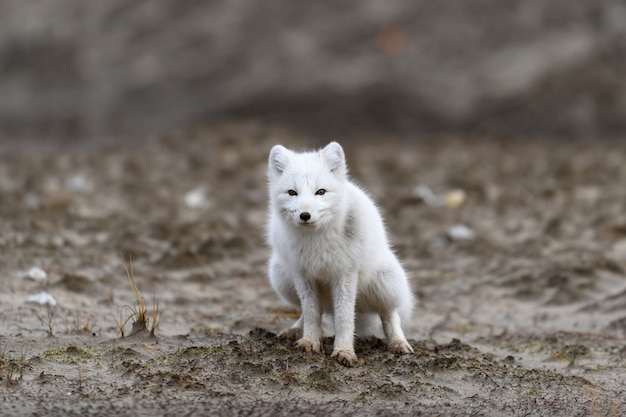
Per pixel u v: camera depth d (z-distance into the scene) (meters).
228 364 7.30
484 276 12.51
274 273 8.50
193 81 36.16
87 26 42.75
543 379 7.63
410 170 21.84
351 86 33.34
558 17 36.16
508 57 34.03
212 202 17.64
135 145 27.55
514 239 14.64
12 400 6.39
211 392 6.73
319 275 7.79
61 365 7.21
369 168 22.03
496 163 23.39
